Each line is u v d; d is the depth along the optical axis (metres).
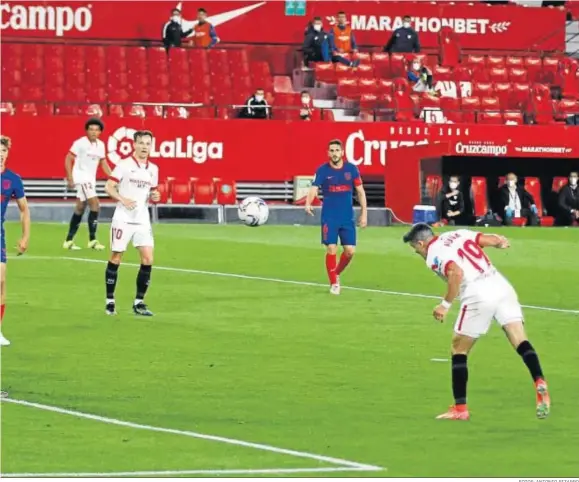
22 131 76.81
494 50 101.81
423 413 27.53
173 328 38.56
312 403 28.47
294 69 92.75
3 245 33.91
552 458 23.80
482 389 30.25
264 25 96.94
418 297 46.09
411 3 100.06
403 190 78.75
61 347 35.00
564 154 81.69
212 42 92.44
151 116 82.75
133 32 95.38
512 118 87.56
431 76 89.69
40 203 75.12
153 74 89.75
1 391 29.00
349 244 46.38
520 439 25.27
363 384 30.70
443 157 83.38
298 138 80.31
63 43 94.62
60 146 77.19
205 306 43.12
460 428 26.14
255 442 24.69
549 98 92.31
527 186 82.50
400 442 24.88
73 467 22.52
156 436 25.05
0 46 89.38
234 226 74.31
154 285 47.97
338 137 80.75
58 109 83.88
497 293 26.75
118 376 31.19
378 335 37.97
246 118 81.00
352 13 98.88
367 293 46.97
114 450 23.81
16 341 35.78
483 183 81.06
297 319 40.78
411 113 86.75
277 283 49.31
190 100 88.38
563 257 60.00
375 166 81.00
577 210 80.31
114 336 36.91
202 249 60.03
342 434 25.50
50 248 58.75
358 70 92.00
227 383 30.61
